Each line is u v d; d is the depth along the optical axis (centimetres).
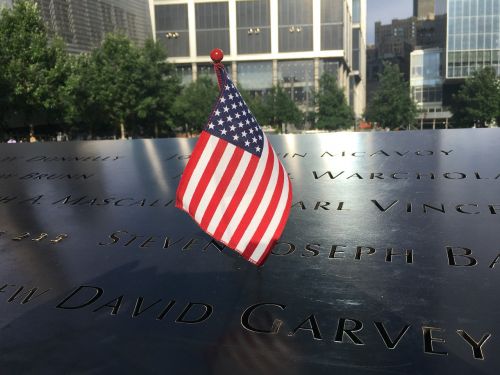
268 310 326
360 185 580
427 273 363
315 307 326
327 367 264
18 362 283
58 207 574
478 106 4172
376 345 282
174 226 490
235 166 362
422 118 7019
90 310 339
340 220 478
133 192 612
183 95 4012
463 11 6397
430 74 7412
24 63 2378
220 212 362
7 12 2431
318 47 6731
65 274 398
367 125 6588
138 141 936
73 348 295
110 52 3000
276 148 779
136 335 305
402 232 440
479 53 6450
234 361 273
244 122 363
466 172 600
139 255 427
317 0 6625
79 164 771
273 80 6906
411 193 540
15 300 359
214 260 409
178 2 6819
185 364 273
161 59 3316
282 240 437
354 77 9738
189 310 332
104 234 480
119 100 2931
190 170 362
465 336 285
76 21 4509
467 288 338
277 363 270
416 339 285
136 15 5819
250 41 6844
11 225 522
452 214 475
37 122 3222
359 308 321
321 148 765
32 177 712
